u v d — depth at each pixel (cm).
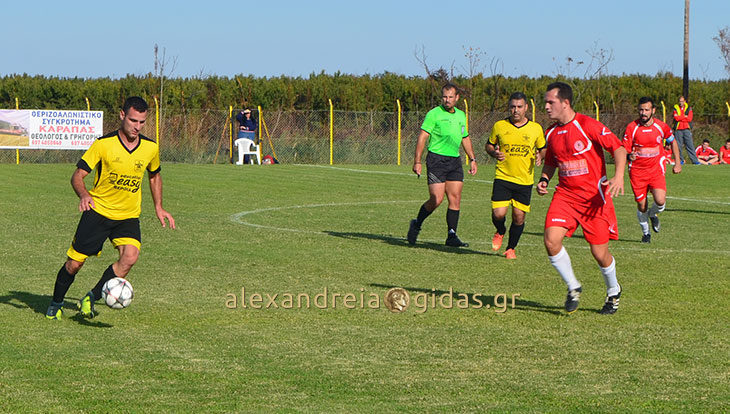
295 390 829
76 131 4422
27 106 4997
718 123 5675
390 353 970
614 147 1145
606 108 5800
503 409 775
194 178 3466
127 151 1094
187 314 1160
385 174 3953
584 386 847
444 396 812
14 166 3881
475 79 5681
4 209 2400
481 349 988
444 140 1795
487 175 4072
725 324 1123
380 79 5603
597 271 1534
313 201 2805
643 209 1958
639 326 1109
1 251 1677
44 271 1476
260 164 4478
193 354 959
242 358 944
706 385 852
